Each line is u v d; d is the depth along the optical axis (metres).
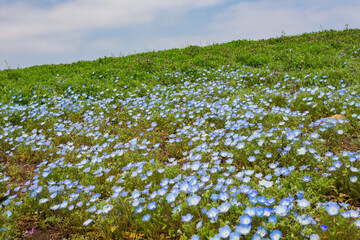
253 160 4.30
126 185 4.27
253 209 2.77
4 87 11.11
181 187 3.51
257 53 14.56
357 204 3.28
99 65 14.81
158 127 7.00
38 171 5.28
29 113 8.52
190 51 16.34
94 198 3.77
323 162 3.92
